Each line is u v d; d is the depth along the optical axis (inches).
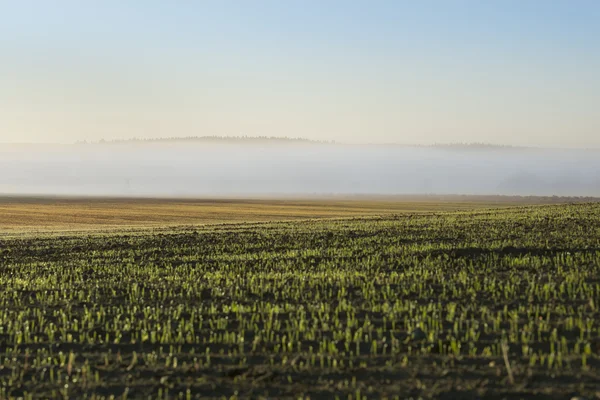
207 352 430.6
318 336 468.4
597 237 901.2
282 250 975.0
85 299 637.9
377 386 372.2
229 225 1723.7
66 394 377.4
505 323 475.5
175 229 1590.8
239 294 623.8
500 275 649.6
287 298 597.9
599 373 373.1
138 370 411.2
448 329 470.0
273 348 447.8
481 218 1350.9
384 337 458.9
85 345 466.9
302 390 370.6
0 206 4153.5
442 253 815.7
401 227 1208.8
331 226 1360.7
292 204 5452.8
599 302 520.4
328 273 714.2
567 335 441.4
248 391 374.0
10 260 991.6
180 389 380.5
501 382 367.9
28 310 582.2
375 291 602.5
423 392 360.5
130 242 1175.6
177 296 631.8
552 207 1641.2
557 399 344.2
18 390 385.7
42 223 2647.6
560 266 687.1
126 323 525.7
